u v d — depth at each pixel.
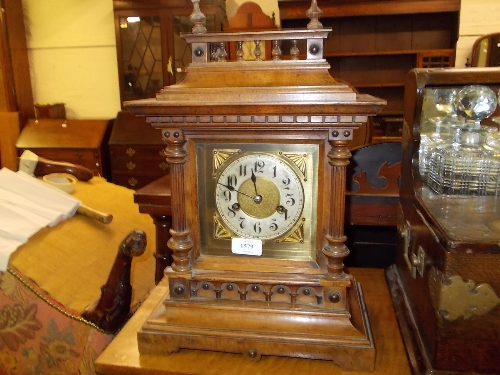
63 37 3.85
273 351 0.77
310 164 0.75
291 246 0.79
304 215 0.77
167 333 0.79
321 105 0.67
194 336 0.78
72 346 1.06
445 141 0.91
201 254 0.82
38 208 1.31
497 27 3.16
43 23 3.83
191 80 0.75
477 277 0.64
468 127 0.90
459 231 0.65
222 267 0.80
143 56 3.36
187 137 0.76
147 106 0.71
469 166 0.83
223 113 0.71
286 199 0.77
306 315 0.78
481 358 0.67
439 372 0.68
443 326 0.67
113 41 3.81
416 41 3.30
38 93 3.98
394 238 1.29
